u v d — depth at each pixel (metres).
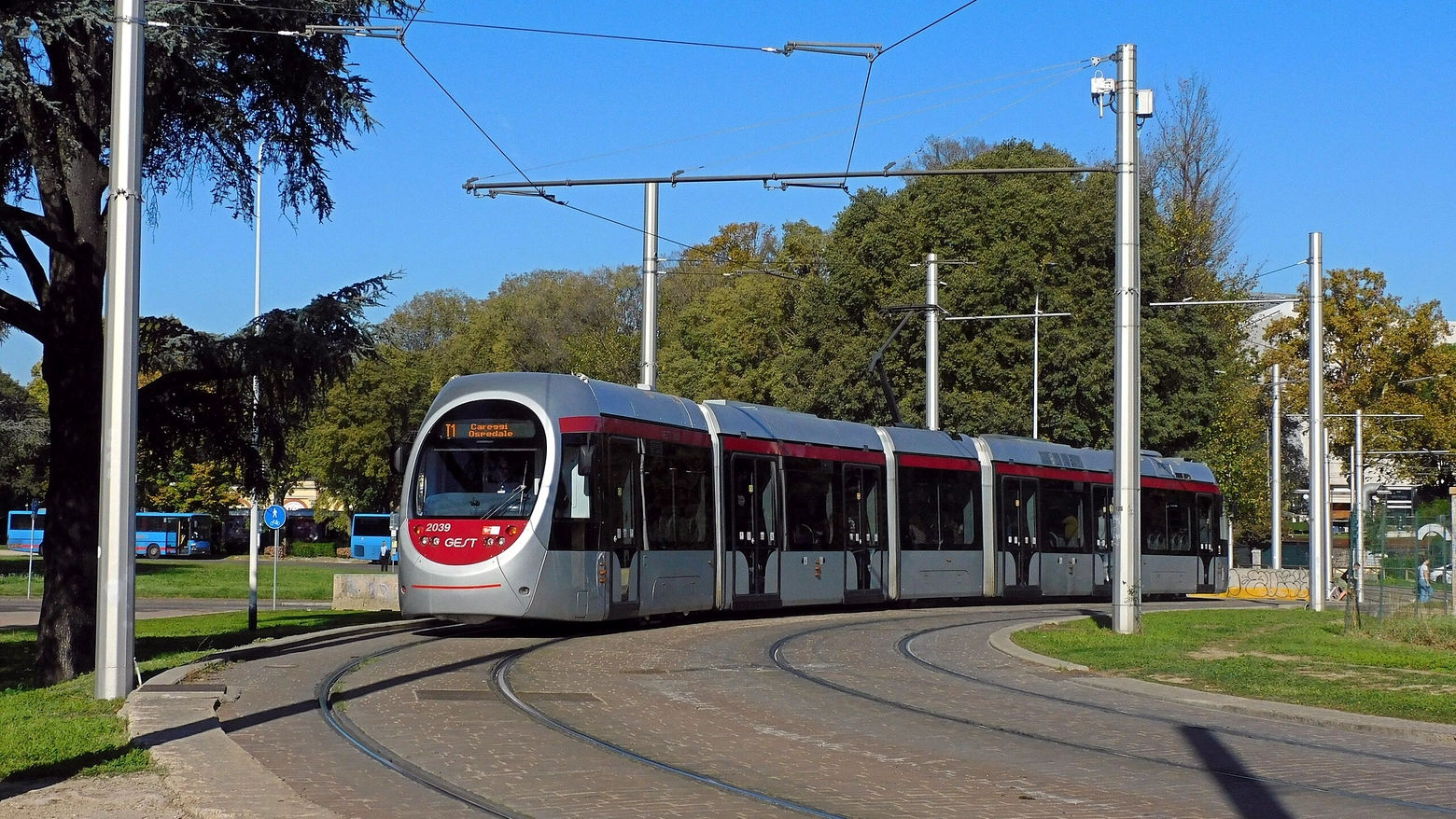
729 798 9.34
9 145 21.14
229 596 45.12
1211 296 57.09
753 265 79.62
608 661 17.44
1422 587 25.73
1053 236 50.69
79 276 22.86
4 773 9.28
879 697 14.91
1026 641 20.75
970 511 30.73
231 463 25.02
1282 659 18.64
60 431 22.86
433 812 8.67
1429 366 63.00
